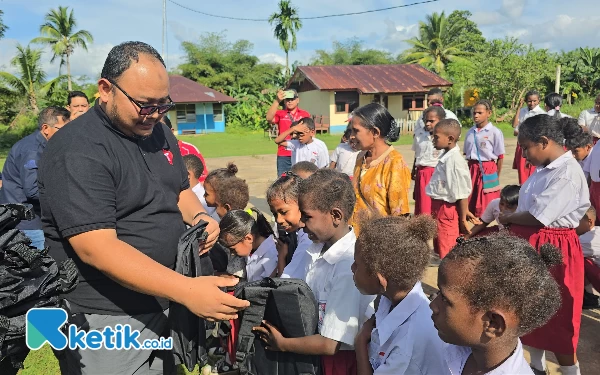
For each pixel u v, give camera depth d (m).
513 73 26.61
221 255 3.60
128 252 1.89
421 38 45.44
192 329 2.10
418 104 28.36
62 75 34.16
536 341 3.09
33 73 32.28
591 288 4.34
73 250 2.04
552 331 3.02
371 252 1.82
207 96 32.12
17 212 1.83
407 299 1.88
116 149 2.03
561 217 3.00
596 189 4.75
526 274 1.40
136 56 1.93
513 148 16.94
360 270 1.88
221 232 3.30
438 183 4.71
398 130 3.62
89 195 1.88
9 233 1.79
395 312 1.88
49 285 1.80
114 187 2.01
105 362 2.15
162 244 2.16
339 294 2.09
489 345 1.49
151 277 1.85
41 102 32.25
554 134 2.99
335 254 2.20
